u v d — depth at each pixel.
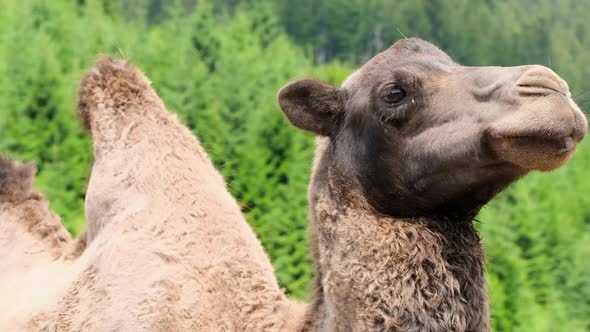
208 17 21.14
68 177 14.72
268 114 14.66
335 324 5.56
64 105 15.57
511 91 5.31
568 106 5.11
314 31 40.53
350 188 5.86
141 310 5.85
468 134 5.47
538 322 12.77
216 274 6.07
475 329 5.56
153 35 21.86
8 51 17.44
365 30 39.03
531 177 14.98
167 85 18.00
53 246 7.09
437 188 5.66
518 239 14.01
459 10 34.91
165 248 6.10
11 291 6.73
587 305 13.70
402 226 5.60
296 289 12.67
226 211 6.41
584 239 14.42
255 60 20.33
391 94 5.82
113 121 6.74
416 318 5.39
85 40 21.33
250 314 6.01
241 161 14.46
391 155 5.77
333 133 6.10
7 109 15.68
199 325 5.88
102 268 6.14
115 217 6.38
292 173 14.04
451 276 5.50
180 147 6.66
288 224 13.33
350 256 5.59
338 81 19.55
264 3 29.00
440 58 5.95
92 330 5.96
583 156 18.69
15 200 7.25
